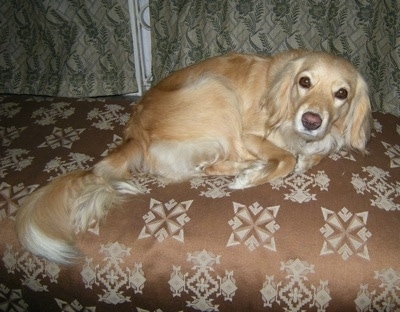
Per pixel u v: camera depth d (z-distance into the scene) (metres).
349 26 2.69
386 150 2.24
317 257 1.60
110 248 1.70
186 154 2.18
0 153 2.21
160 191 1.95
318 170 2.05
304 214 1.74
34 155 2.19
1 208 1.84
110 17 2.93
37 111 2.66
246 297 1.63
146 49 3.31
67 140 2.34
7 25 2.92
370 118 2.21
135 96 3.38
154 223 1.75
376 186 1.92
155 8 2.78
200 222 1.74
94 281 1.69
